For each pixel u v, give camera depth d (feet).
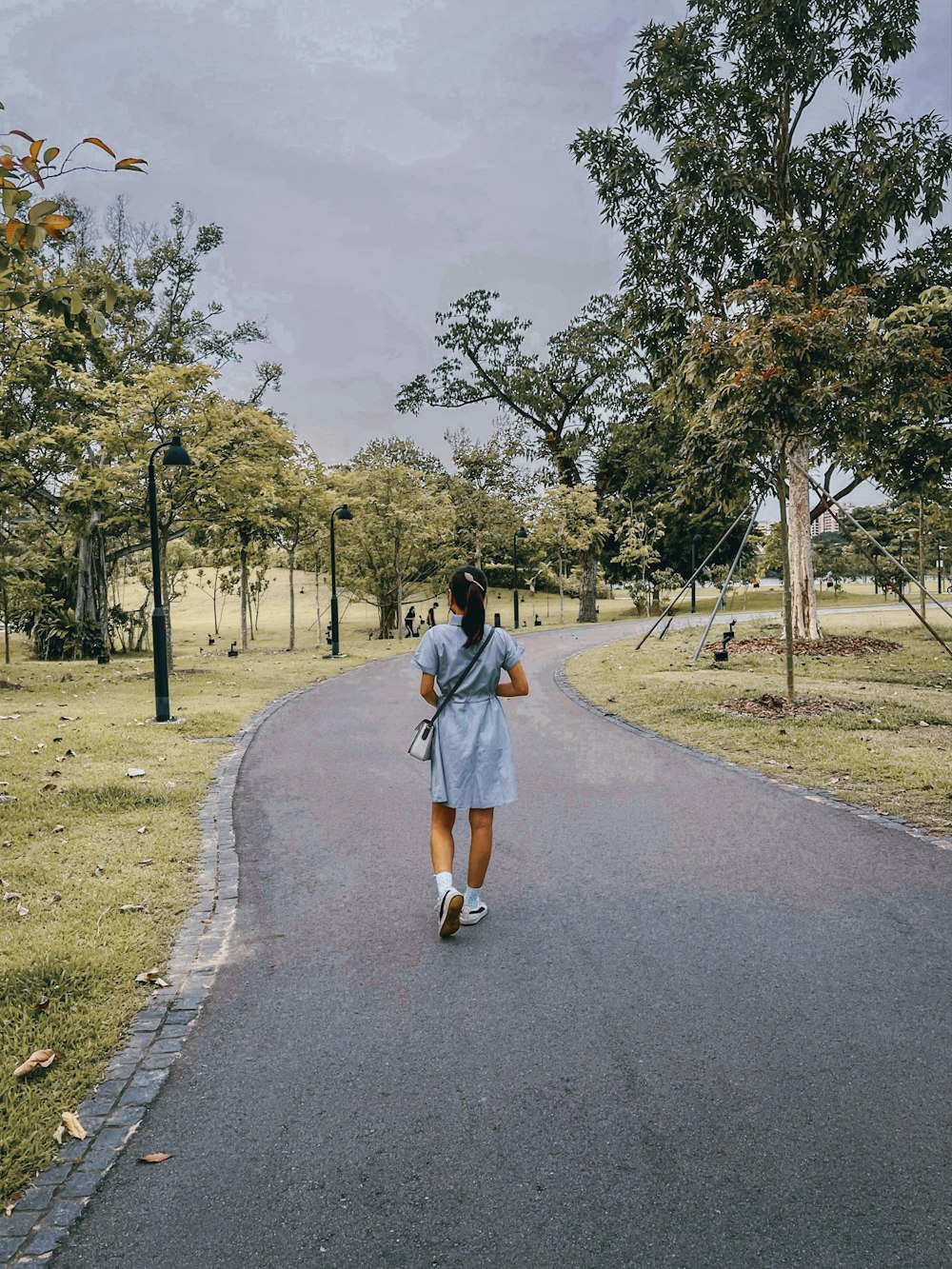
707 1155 8.55
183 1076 10.40
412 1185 8.26
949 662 56.44
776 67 60.13
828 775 25.34
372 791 25.36
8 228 13.07
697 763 27.86
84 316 16.20
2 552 65.57
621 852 18.56
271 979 13.07
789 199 63.21
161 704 40.65
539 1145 8.80
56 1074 10.41
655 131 63.77
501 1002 11.97
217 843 20.57
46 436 62.18
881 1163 8.33
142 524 69.41
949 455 58.90
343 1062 10.57
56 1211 8.06
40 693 55.72
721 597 56.90
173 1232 7.74
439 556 146.92
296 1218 7.88
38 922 15.48
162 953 14.11
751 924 14.39
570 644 85.92
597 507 157.28
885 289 59.31
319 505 109.29
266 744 34.12
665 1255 7.25
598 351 135.95
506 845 19.27
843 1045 10.52
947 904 15.10
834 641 66.69
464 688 14.64
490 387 144.46
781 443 36.45
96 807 23.65
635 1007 11.67
